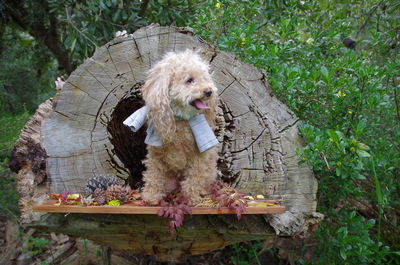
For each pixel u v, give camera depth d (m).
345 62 1.11
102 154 0.95
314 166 0.96
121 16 1.55
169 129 0.79
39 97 2.31
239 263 1.37
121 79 0.97
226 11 1.30
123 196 0.83
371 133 1.13
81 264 1.38
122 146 1.26
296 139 0.99
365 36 1.69
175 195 0.86
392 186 1.12
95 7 1.47
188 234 0.92
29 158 0.95
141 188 1.04
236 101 0.99
